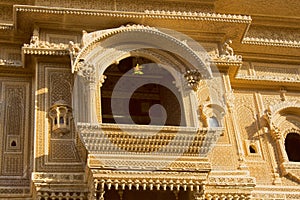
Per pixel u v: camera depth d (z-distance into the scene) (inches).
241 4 475.2
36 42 391.2
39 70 388.2
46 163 350.0
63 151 357.1
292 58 468.8
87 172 335.3
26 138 380.5
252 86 445.4
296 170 403.9
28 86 403.5
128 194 362.0
